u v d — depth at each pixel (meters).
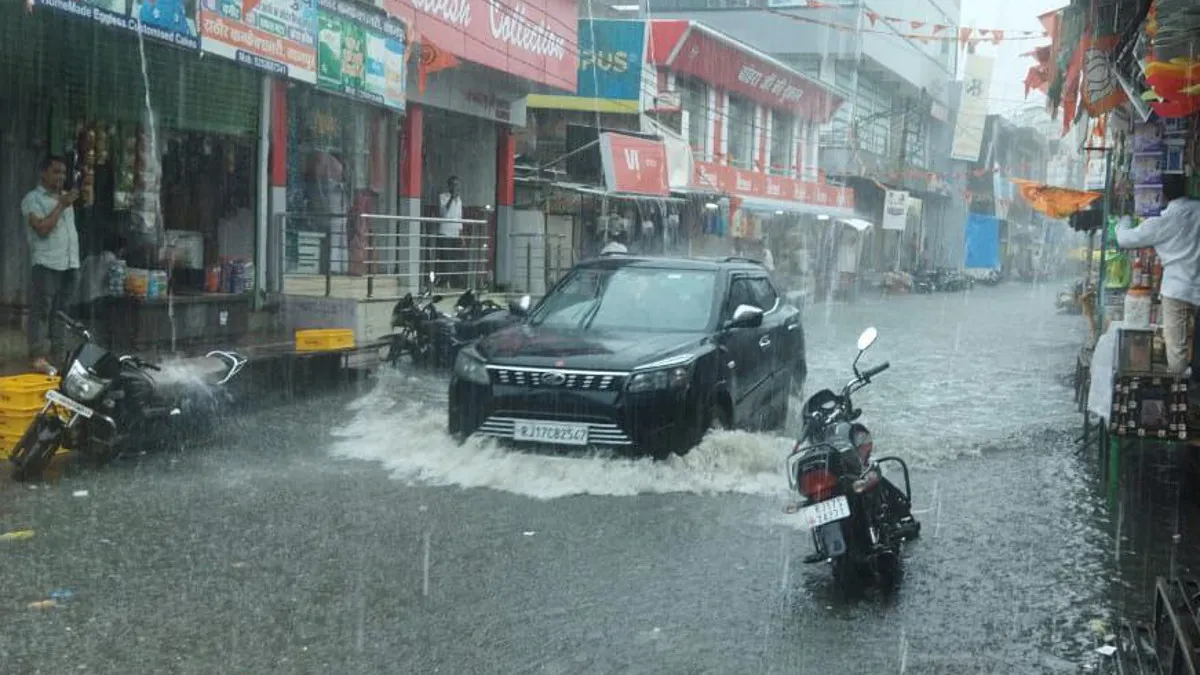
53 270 10.38
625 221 24.53
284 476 7.97
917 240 53.00
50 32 11.01
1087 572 6.32
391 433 9.23
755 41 44.38
